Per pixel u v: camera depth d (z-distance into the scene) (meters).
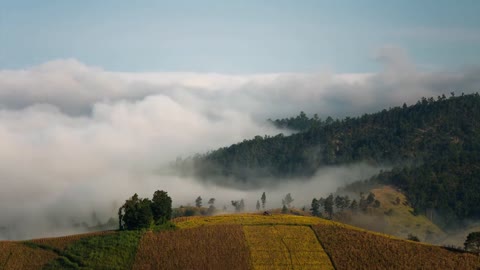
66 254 109.56
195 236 117.31
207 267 103.88
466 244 116.69
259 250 111.25
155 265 104.69
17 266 104.81
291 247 113.25
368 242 115.44
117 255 108.56
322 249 113.06
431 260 106.62
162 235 117.31
